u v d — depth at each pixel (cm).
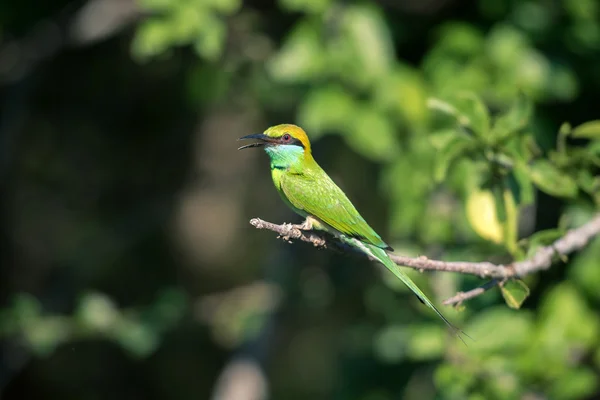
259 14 1291
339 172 1429
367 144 1063
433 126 1102
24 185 1652
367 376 1284
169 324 1334
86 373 1786
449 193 1109
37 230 1673
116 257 1708
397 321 1173
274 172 890
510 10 1151
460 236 1096
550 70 1128
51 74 1565
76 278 1670
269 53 1282
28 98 1553
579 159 850
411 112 1081
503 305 1048
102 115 1627
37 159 1639
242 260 1727
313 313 1558
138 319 1322
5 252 1648
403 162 1102
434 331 1036
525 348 1028
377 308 1245
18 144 1581
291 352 1777
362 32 1084
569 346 1043
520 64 1120
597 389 1167
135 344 1278
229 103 1434
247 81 1338
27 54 1427
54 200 1678
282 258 1380
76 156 1656
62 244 1680
